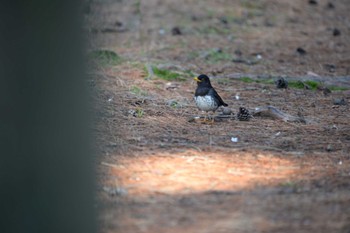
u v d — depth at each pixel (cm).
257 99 1772
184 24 2734
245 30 2677
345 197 1048
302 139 1410
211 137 1417
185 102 1716
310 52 2367
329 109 1692
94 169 957
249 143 1376
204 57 2220
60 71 873
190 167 1212
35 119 860
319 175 1169
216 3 3067
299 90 1881
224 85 1906
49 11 849
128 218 973
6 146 850
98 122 1473
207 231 924
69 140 900
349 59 2283
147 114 1596
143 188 1098
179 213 989
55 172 889
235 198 1049
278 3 3100
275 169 1205
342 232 917
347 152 1320
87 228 928
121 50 2280
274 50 2377
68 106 888
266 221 955
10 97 838
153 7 3023
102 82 1828
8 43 829
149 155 1281
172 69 2027
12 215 867
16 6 827
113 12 2914
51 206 891
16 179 861
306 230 925
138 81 1883
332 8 3111
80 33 888
